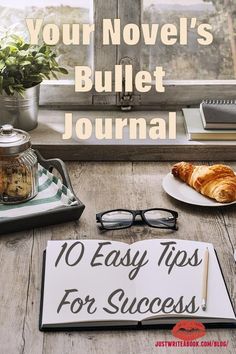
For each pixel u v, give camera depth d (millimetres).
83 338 1148
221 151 1827
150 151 1823
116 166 1798
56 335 1154
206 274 1280
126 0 1941
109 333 1160
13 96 1818
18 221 1439
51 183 1600
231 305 1208
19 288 1276
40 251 1393
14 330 1166
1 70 1762
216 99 2049
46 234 1452
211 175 1593
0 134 1499
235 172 1758
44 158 1826
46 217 1462
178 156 1831
